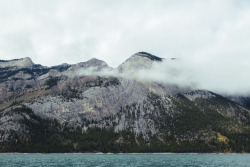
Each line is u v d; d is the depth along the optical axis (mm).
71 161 186625
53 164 161875
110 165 159375
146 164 168125
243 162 189250
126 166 154625
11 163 164750
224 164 172250
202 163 178625
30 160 191000
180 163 177125
